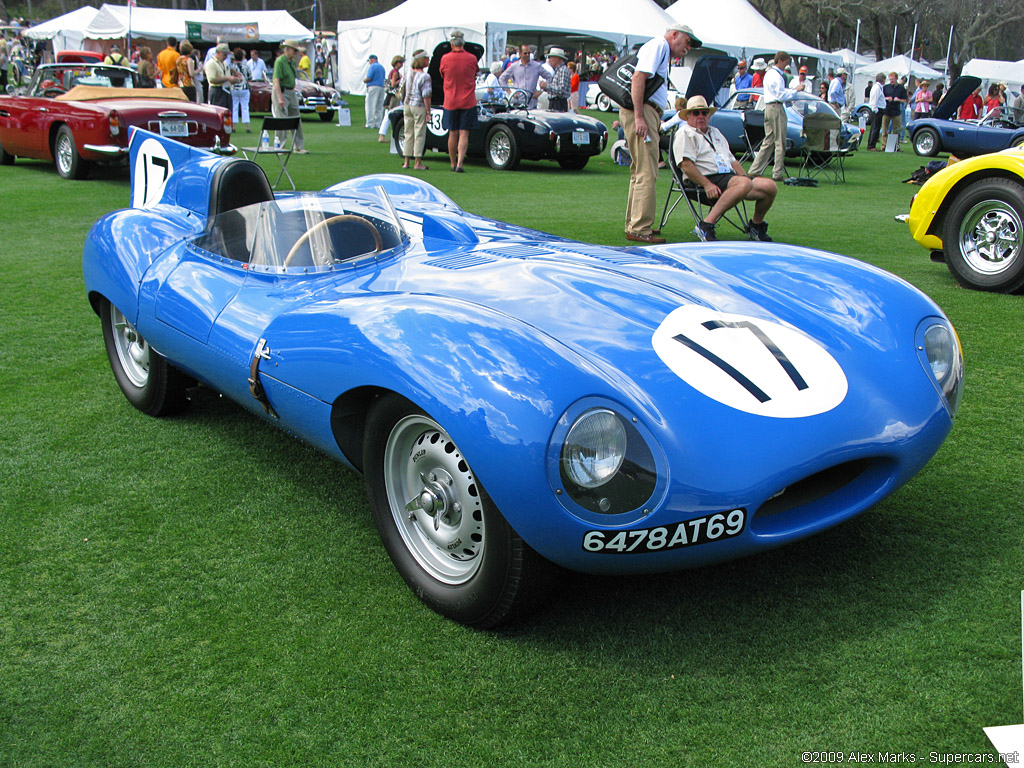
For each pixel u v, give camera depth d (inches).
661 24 1016.9
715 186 251.9
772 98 430.6
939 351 88.6
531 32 896.9
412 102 428.8
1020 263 197.8
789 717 67.2
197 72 693.3
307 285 101.3
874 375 82.9
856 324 89.4
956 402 88.1
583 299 87.4
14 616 81.2
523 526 68.4
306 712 68.9
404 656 75.6
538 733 66.2
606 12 1016.9
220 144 392.5
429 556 82.5
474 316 76.7
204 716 68.6
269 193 129.1
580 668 73.5
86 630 79.4
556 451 65.7
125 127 364.5
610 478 66.3
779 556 90.9
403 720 67.9
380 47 1031.0
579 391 67.2
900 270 231.3
